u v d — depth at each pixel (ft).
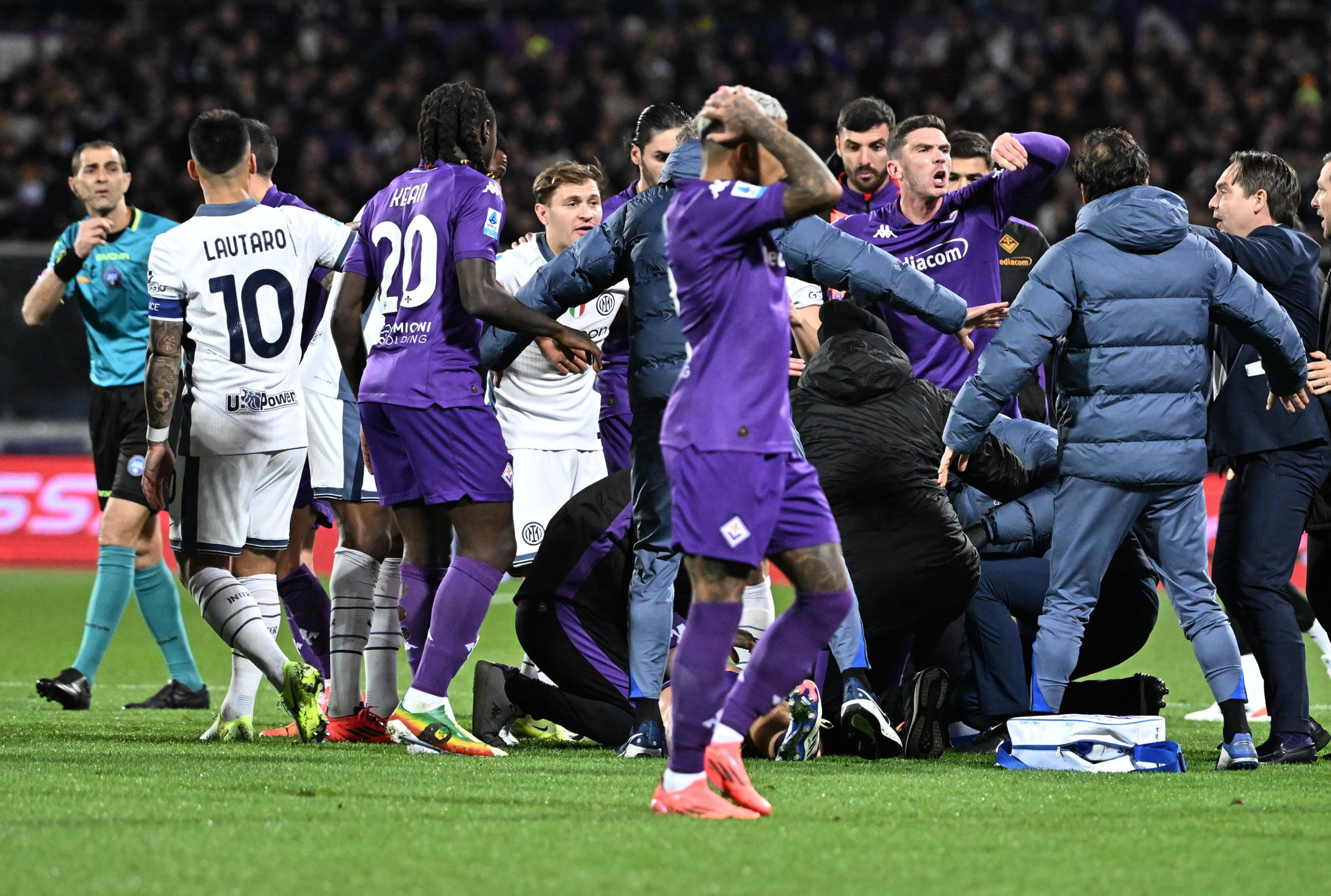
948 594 59.00
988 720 62.44
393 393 55.98
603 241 53.62
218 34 244.63
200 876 34.40
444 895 33.09
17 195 222.28
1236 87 232.12
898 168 69.46
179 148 217.36
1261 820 42.57
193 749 57.47
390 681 62.59
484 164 57.67
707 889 33.73
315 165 218.18
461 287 54.34
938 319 54.29
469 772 50.42
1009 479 61.46
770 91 236.63
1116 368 55.16
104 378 84.33
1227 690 55.62
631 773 50.60
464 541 56.90
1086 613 56.95
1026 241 80.84
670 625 56.70
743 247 40.88
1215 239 60.23
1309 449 59.88
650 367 53.26
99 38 252.83
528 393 71.87
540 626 60.23
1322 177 63.26
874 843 38.60
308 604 69.56
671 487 43.83
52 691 75.05
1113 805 45.09
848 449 58.70
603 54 244.01
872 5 264.31
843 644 56.90
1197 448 55.67
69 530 165.78
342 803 43.34
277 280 61.46
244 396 60.85
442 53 244.42
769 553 42.96
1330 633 63.77
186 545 60.75
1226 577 61.82
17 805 42.68
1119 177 55.36
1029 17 261.03
